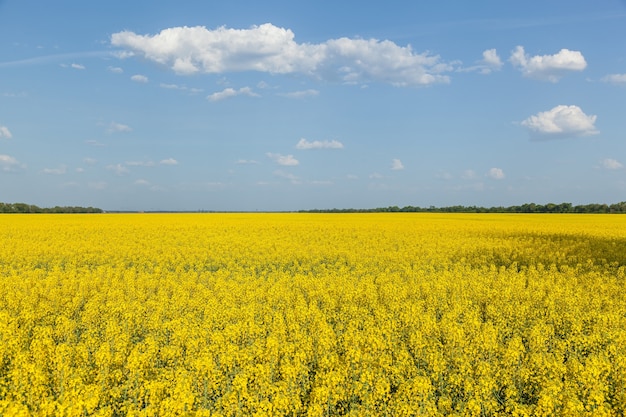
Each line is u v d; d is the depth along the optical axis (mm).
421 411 9461
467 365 11289
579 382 10859
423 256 30938
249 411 9750
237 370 11750
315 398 9898
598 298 19422
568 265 29125
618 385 11164
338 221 62188
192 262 29141
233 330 13875
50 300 19000
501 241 37812
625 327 16047
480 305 19594
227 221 61531
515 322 16609
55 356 11547
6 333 13344
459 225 53719
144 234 43312
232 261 29188
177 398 9344
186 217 73250
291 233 44750
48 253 31141
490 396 10578
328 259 31109
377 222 59344
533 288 22203
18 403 8508
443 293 20312
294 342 13688
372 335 13070
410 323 15320
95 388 9508
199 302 18672
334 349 13414
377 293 20422
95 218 67812
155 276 24219
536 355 11789
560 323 16453
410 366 11633
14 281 21531
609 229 47656
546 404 9344
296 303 18094
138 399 10211
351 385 10531
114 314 16922
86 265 27922
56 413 8617
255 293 19781
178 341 13641
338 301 19359
